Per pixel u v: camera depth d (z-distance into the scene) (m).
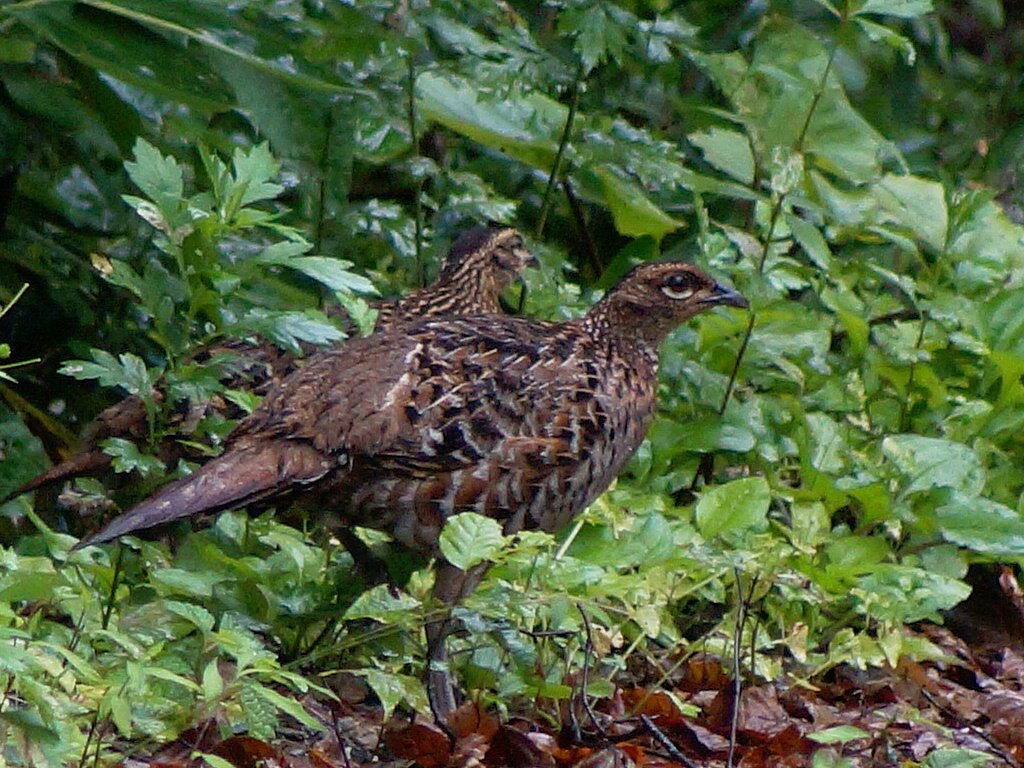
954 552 11.59
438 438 9.43
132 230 12.29
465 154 16.44
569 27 12.00
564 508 10.00
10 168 11.88
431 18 11.98
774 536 11.66
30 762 6.92
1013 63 19.81
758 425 11.99
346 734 8.74
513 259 12.63
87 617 8.69
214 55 11.06
